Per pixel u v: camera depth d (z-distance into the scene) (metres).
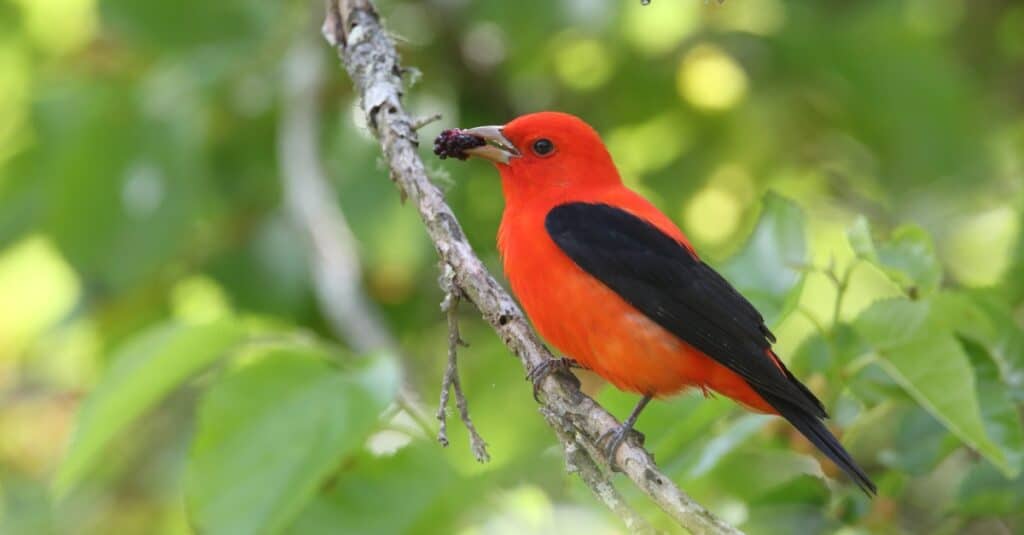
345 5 8.92
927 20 15.64
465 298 8.00
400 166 8.16
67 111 12.70
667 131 14.95
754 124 14.90
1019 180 15.15
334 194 12.87
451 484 8.50
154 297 13.95
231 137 13.91
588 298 8.75
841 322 8.57
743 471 9.61
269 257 13.45
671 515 6.82
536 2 12.97
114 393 8.73
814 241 15.09
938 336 8.09
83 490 14.13
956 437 8.85
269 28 13.16
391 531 8.32
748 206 14.73
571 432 7.61
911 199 15.24
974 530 10.09
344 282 12.10
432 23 14.12
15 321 15.58
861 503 8.91
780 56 14.52
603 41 14.05
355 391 8.04
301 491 7.75
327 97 13.70
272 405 8.05
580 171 9.66
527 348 7.67
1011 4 16.12
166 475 13.77
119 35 13.51
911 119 14.33
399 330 13.84
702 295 8.77
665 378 8.72
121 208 12.59
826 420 8.88
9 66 14.64
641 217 9.19
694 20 14.49
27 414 14.95
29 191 13.42
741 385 8.63
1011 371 8.82
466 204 13.06
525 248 9.02
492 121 14.44
